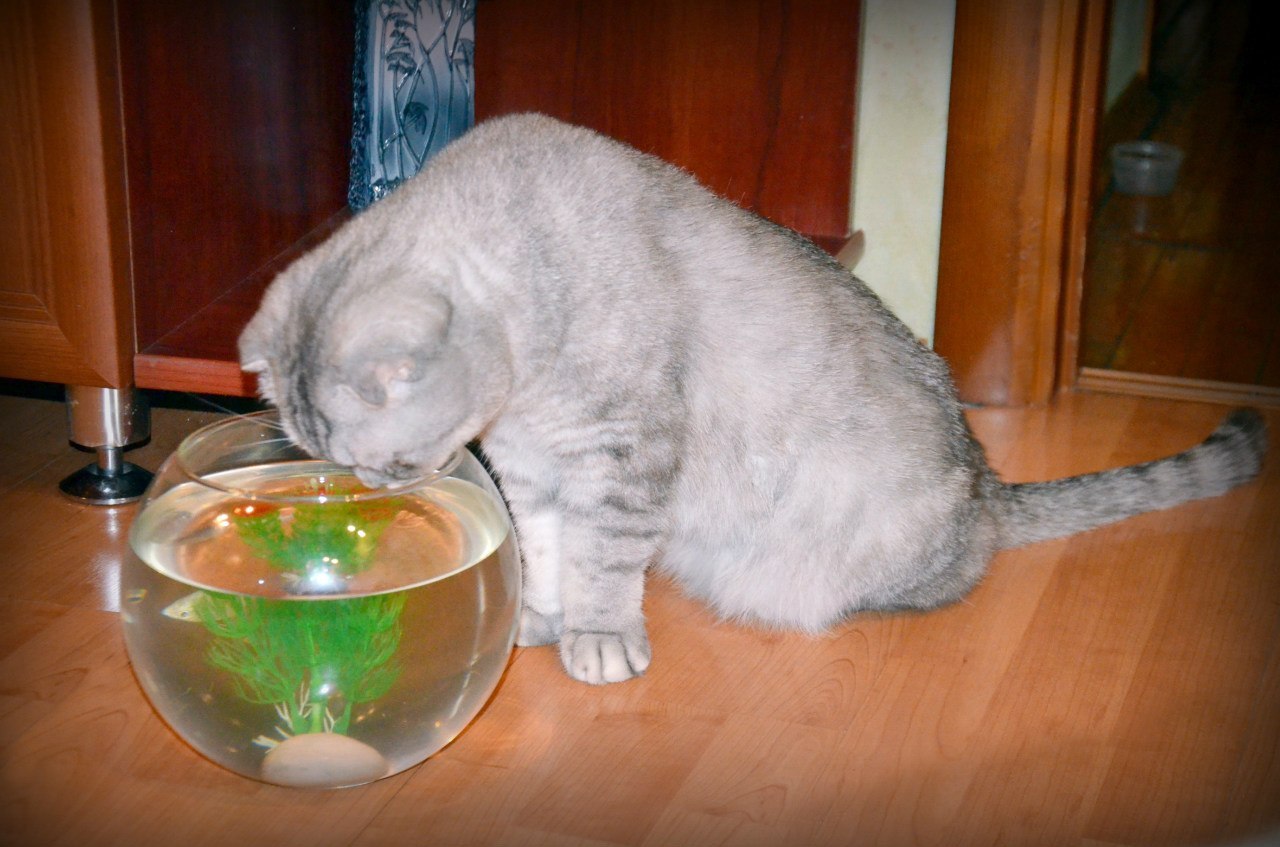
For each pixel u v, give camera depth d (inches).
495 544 60.9
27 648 71.7
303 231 101.2
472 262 63.3
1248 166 167.3
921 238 108.0
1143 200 159.3
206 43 85.7
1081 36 99.8
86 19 74.0
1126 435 103.5
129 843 57.9
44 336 81.0
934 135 104.5
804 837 59.7
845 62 98.0
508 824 60.2
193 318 88.2
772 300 73.2
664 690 71.2
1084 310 114.2
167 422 101.8
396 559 58.8
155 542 58.1
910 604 79.0
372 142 100.8
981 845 59.5
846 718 68.8
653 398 68.8
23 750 63.7
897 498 75.8
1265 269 140.2
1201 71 195.2
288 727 58.5
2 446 96.0
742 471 75.5
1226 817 61.6
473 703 62.7
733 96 100.5
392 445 59.9
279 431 65.7
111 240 78.7
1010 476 96.3
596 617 72.3
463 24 98.7
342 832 59.3
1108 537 87.7
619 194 69.0
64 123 75.9
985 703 70.2
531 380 66.3
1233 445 89.1
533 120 71.3
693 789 63.0
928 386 78.7
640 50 100.7
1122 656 74.5
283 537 57.3
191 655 56.8
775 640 76.8
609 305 66.6
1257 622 77.9
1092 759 65.6
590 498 70.4
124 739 64.9
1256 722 68.6
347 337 56.4
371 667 57.2
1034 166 101.7
